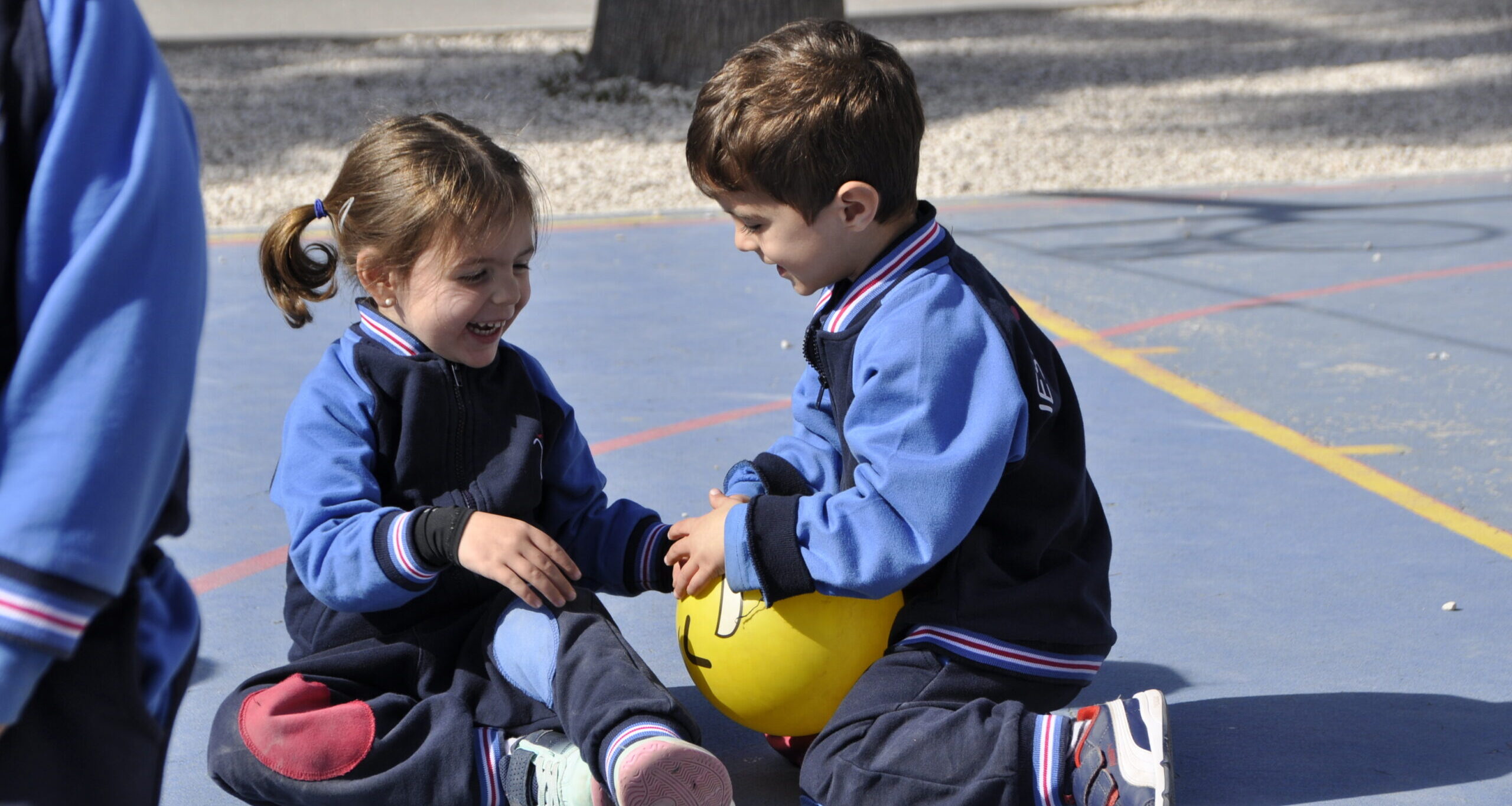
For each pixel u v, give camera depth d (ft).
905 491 10.05
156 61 6.16
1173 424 22.40
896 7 96.89
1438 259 35.76
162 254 5.83
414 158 10.97
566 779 9.86
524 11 96.32
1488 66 70.49
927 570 10.81
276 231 11.74
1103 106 62.49
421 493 11.09
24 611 5.43
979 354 10.36
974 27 88.43
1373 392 24.00
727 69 11.11
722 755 12.16
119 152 5.85
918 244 10.86
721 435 21.99
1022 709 10.29
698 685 11.54
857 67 10.77
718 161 10.84
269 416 23.45
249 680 10.78
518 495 11.21
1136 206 45.11
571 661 10.10
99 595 5.62
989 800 10.01
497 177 11.00
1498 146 54.75
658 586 12.04
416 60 74.74
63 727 6.14
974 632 10.59
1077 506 11.05
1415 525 17.63
